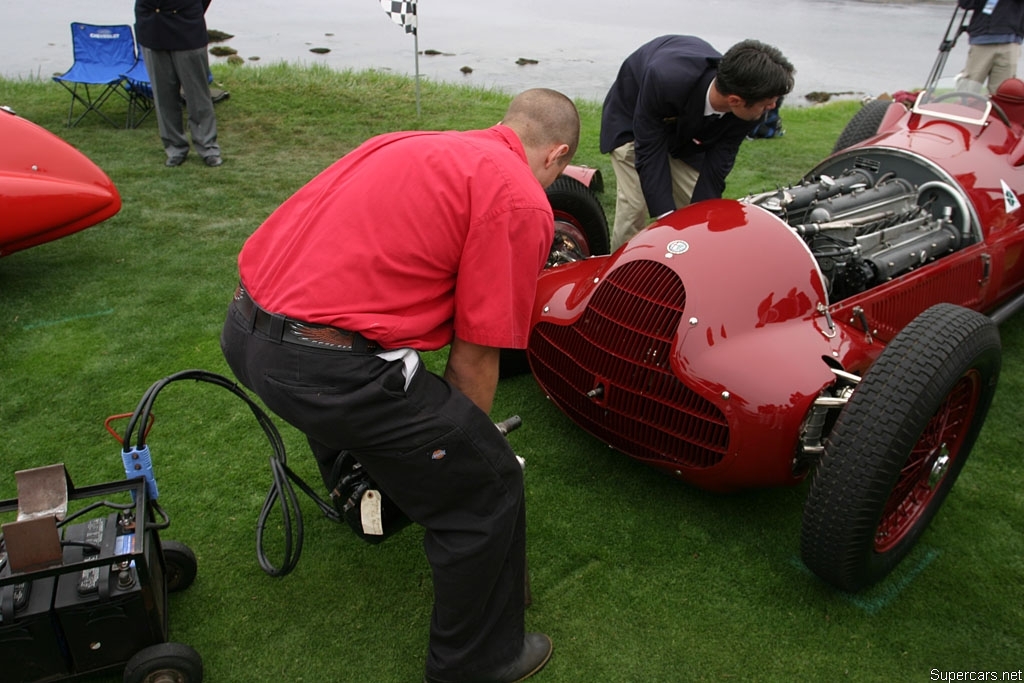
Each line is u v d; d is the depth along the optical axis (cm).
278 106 783
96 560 186
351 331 170
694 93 348
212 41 1322
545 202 177
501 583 199
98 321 388
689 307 254
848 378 238
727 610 240
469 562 186
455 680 206
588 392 275
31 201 385
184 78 587
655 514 278
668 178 367
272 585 244
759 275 260
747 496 287
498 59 1291
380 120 761
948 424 257
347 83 884
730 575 252
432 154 174
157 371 349
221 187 576
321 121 749
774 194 324
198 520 268
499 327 175
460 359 188
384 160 176
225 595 240
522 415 332
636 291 268
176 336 377
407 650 225
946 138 372
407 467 177
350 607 237
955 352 221
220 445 305
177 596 239
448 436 176
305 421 173
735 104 333
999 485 297
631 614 237
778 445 238
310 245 173
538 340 299
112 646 199
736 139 370
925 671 222
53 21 1357
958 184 341
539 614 236
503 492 187
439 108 809
